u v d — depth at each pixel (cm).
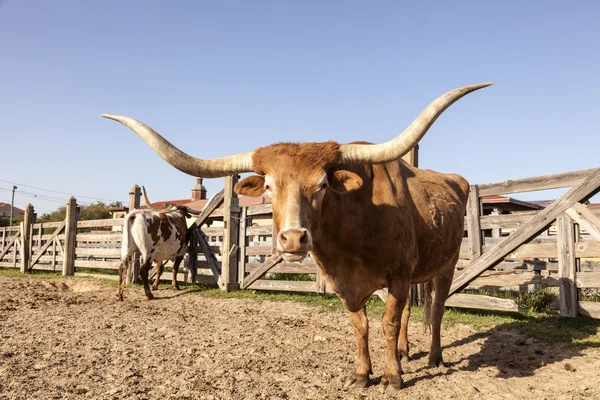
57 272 1628
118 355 500
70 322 678
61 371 437
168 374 436
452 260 510
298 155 345
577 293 630
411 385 411
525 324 628
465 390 396
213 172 386
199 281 1124
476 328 632
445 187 525
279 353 522
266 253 984
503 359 495
